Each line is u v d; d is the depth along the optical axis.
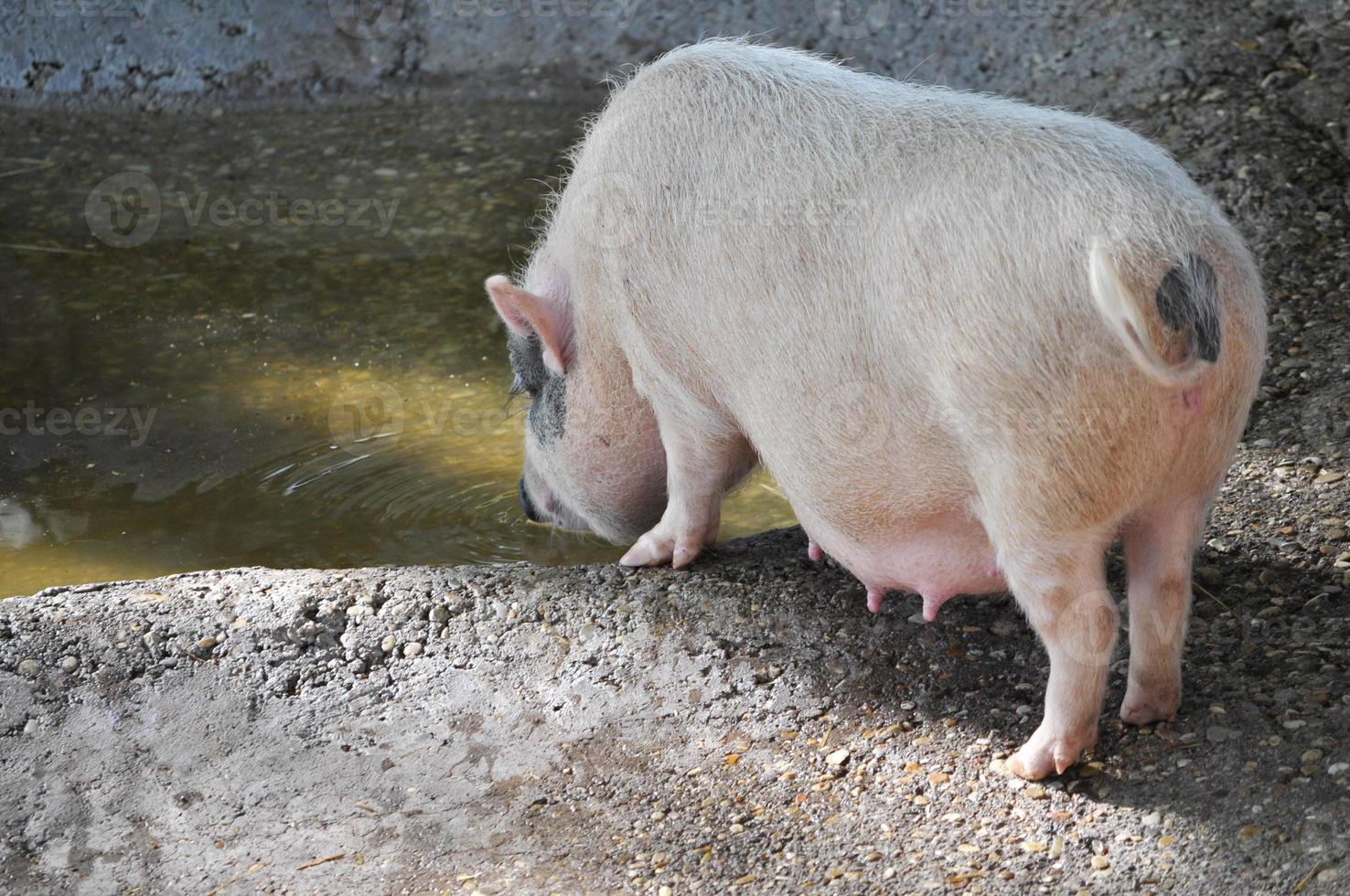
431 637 5.27
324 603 5.36
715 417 5.15
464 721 4.95
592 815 4.52
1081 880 4.00
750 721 4.88
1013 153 4.07
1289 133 8.84
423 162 10.52
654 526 5.98
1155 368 3.56
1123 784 4.34
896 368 4.20
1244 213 8.00
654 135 4.83
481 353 8.04
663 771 4.70
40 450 7.18
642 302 4.95
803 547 5.87
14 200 10.02
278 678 5.09
